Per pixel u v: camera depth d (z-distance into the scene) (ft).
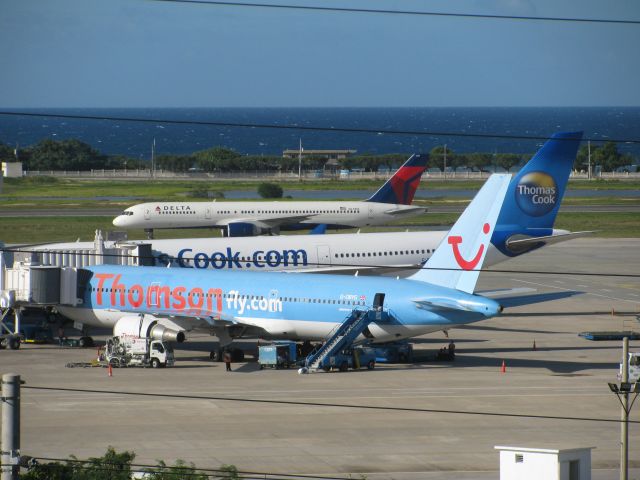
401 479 313.53
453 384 453.17
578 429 376.27
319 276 516.73
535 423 384.88
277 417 389.60
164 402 414.00
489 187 475.72
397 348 509.76
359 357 490.90
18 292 547.49
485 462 332.39
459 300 476.95
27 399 417.69
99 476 253.24
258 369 490.49
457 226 486.79
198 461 328.70
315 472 318.45
